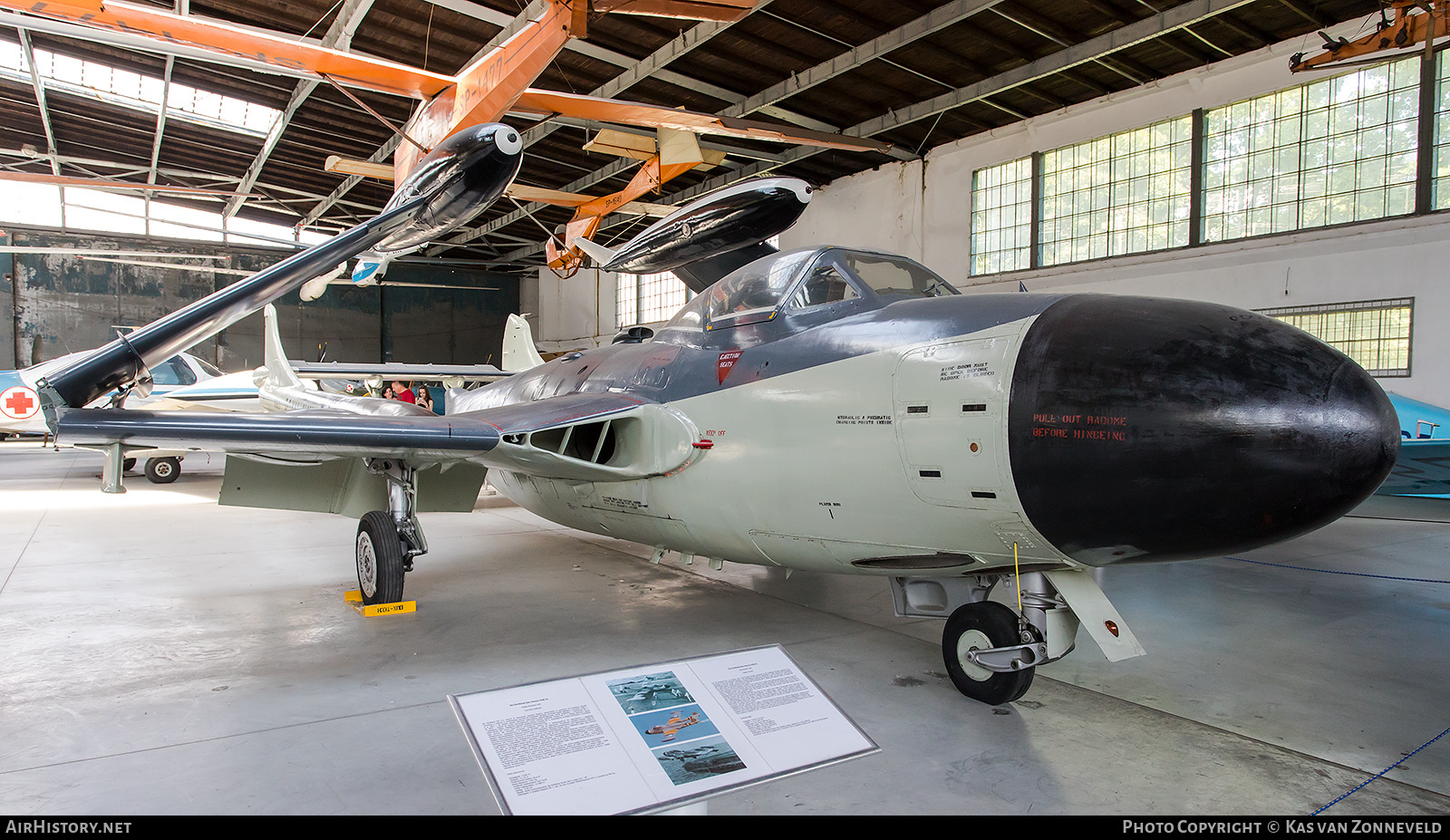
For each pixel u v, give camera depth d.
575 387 5.29
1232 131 11.02
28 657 3.97
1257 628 4.60
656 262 8.87
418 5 11.73
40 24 7.18
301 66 8.34
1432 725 3.15
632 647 4.18
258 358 26.78
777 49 11.99
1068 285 12.95
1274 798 2.52
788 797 2.54
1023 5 10.30
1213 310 2.90
